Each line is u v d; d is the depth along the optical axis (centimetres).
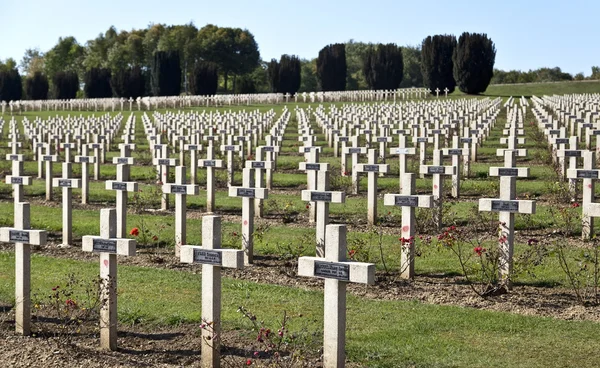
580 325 929
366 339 894
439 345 870
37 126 3834
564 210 1437
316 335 897
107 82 8269
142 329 949
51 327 959
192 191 1328
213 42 10919
